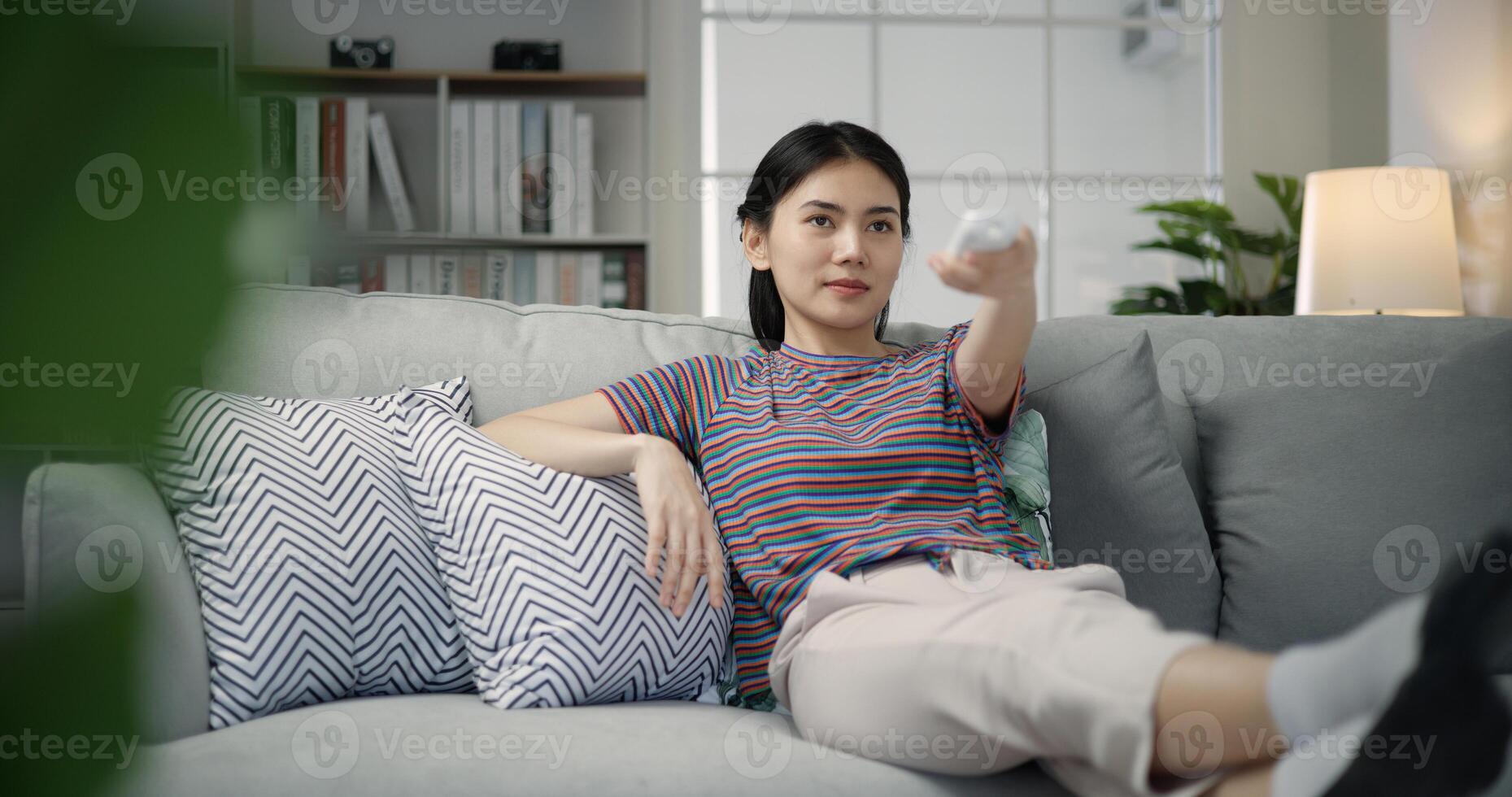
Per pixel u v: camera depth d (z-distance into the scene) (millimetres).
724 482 1300
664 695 1203
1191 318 1626
